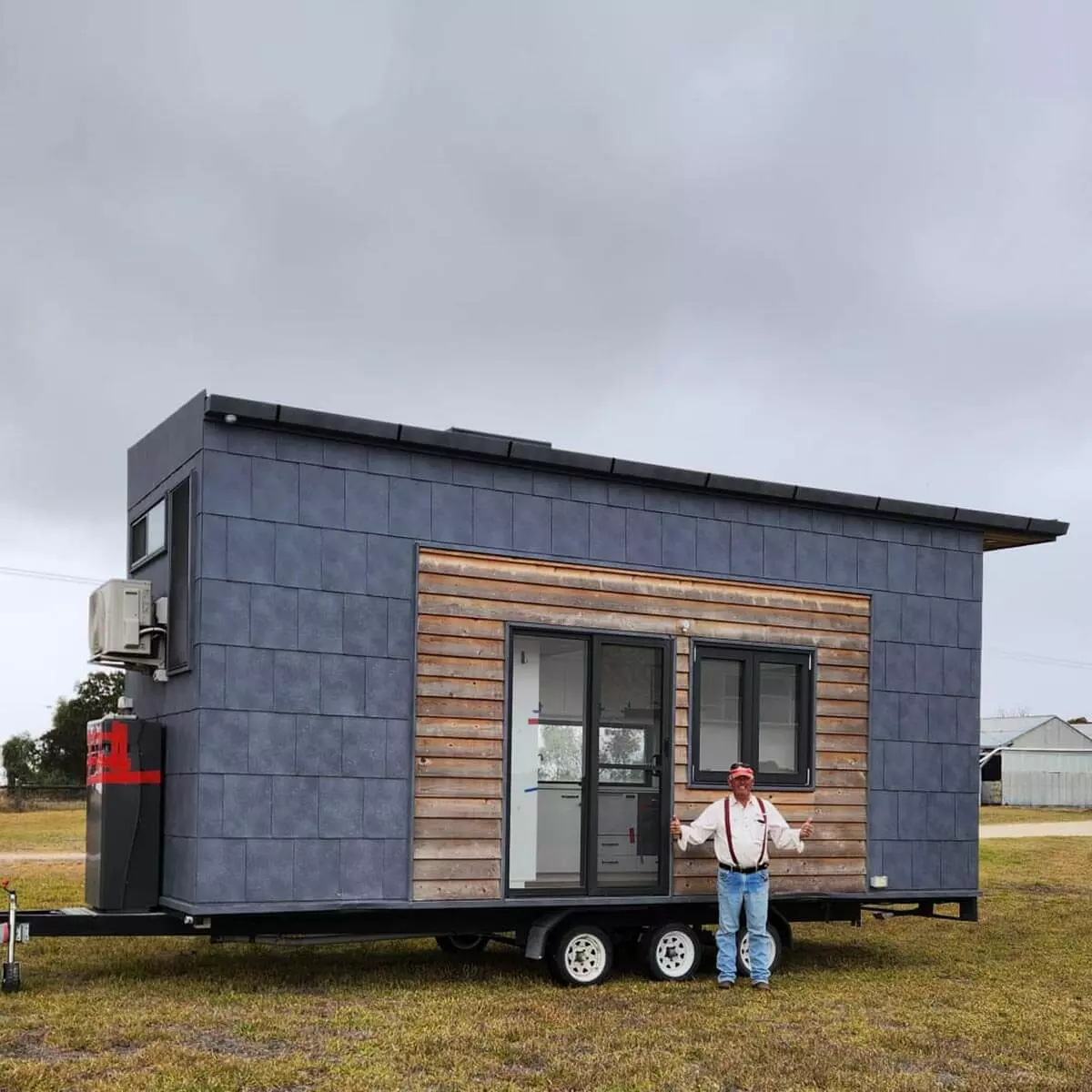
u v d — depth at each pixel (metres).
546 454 9.39
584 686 9.64
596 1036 7.54
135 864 8.63
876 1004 8.77
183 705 8.52
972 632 11.40
